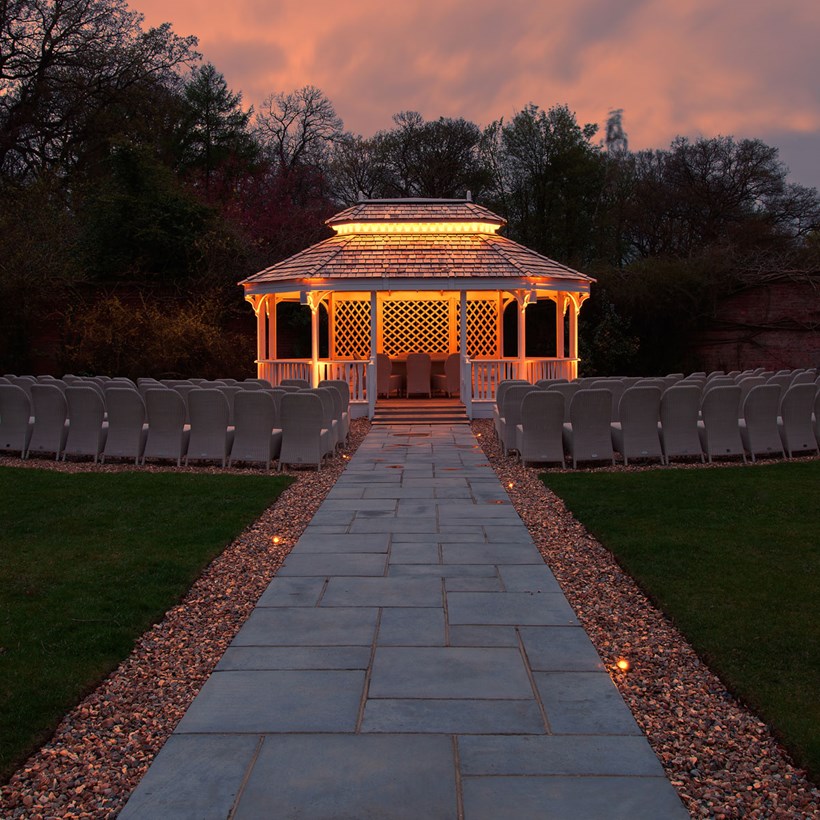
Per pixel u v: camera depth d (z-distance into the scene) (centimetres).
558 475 1051
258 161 4206
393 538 754
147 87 3394
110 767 362
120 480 1019
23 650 481
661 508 837
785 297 2600
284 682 441
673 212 4109
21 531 763
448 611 554
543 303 2794
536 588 603
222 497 920
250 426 1132
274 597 584
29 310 2309
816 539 708
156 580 614
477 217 2094
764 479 991
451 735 383
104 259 2509
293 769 354
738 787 344
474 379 1828
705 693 430
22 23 3033
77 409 1185
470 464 1191
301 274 1828
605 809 325
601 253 3881
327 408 1197
